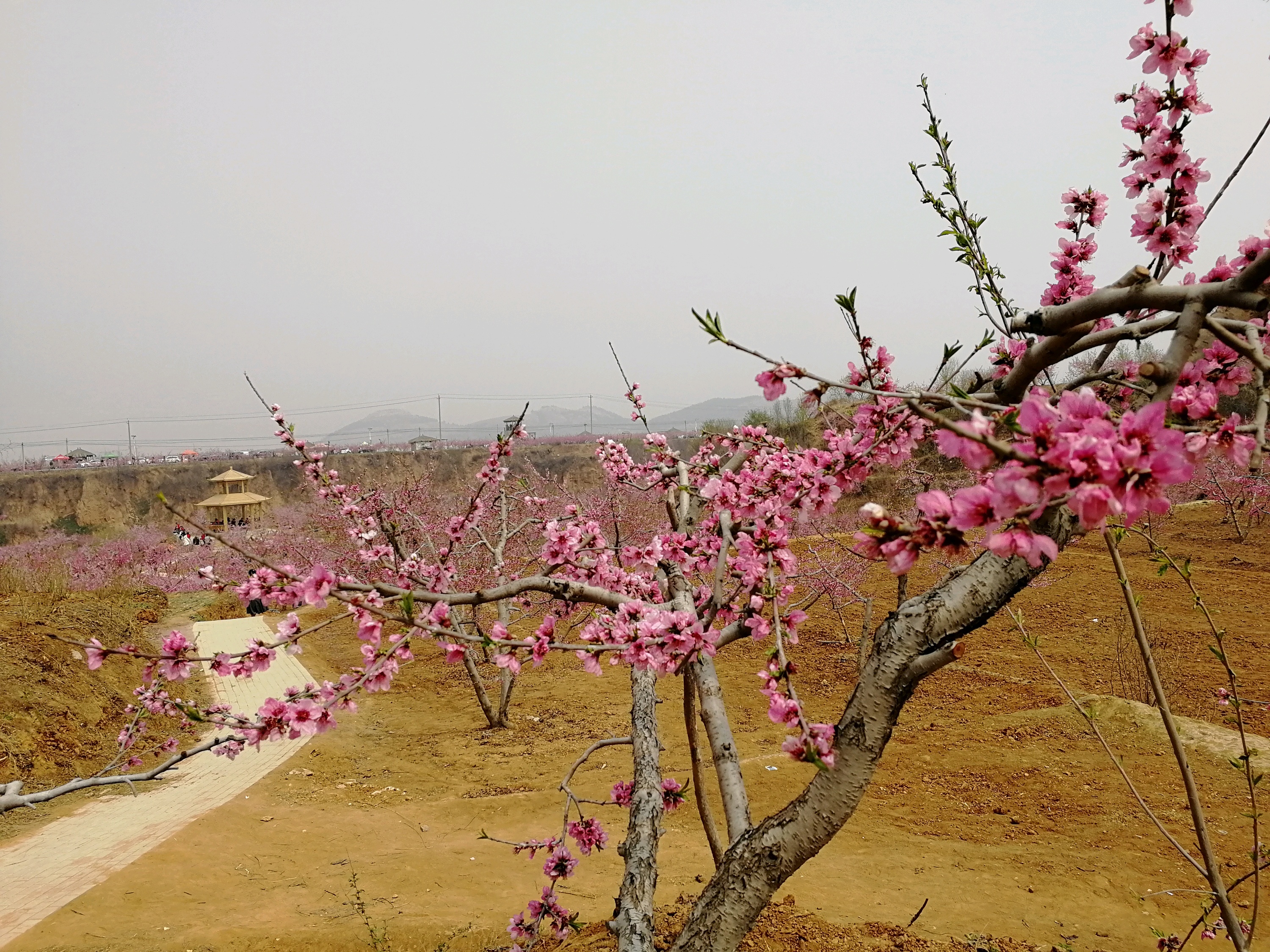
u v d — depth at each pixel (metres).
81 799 8.42
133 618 16.91
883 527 1.37
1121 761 7.46
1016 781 7.32
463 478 41.97
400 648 2.61
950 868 5.75
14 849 7.04
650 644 2.50
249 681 13.55
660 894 5.36
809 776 7.75
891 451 2.67
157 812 7.92
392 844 7.02
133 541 31.56
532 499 7.09
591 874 6.07
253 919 5.30
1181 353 1.48
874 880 5.58
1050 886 5.39
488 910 5.38
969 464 1.29
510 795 8.04
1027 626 12.26
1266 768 6.89
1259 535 16.44
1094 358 2.70
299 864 6.49
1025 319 1.83
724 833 6.71
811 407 2.16
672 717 10.41
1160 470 1.09
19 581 15.74
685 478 4.09
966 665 10.87
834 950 4.35
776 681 2.23
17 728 9.33
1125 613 12.34
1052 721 8.54
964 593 2.03
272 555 18.33
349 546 15.98
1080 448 1.08
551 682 13.00
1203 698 8.84
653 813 3.41
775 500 2.73
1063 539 1.99
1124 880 5.41
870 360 2.68
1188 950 4.46
